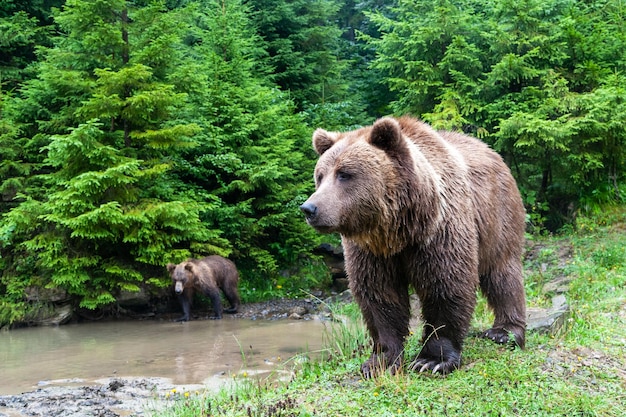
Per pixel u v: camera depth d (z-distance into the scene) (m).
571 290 10.17
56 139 11.65
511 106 14.85
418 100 16.23
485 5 16.97
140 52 13.18
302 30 21.08
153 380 7.21
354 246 5.38
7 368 8.29
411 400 4.82
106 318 13.19
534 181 17.25
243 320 12.80
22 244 12.49
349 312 12.02
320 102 20.17
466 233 5.37
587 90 15.47
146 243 13.05
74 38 13.68
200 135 14.21
